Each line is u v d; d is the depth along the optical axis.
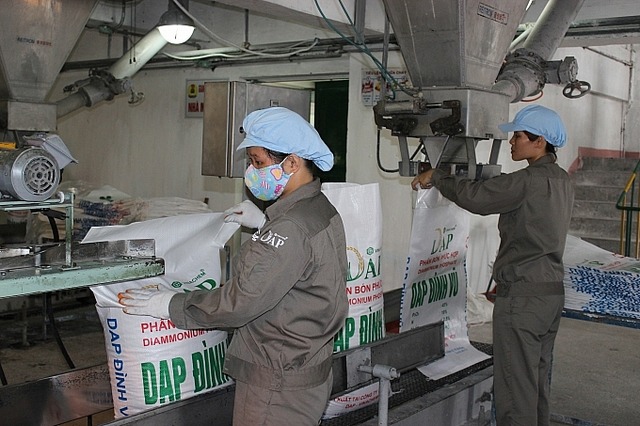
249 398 1.86
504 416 2.79
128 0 6.49
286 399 1.83
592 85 8.13
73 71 8.03
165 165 7.42
